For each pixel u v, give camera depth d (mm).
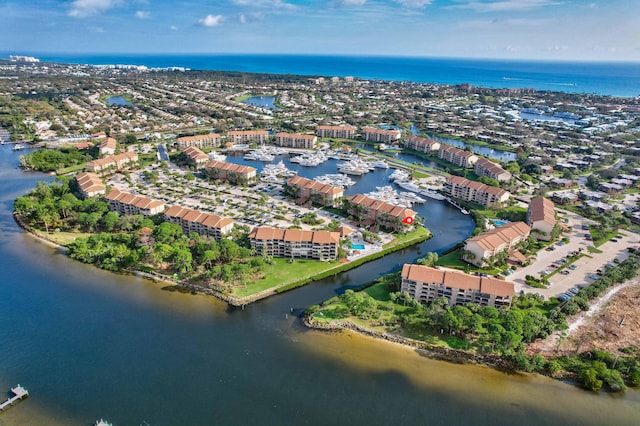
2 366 151875
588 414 136125
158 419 131750
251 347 163250
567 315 179875
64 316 180000
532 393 143750
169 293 197375
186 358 157125
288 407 137000
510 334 153625
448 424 132250
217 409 135750
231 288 197875
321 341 167000
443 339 166875
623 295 195125
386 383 147250
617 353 159500
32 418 131750
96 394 140750
